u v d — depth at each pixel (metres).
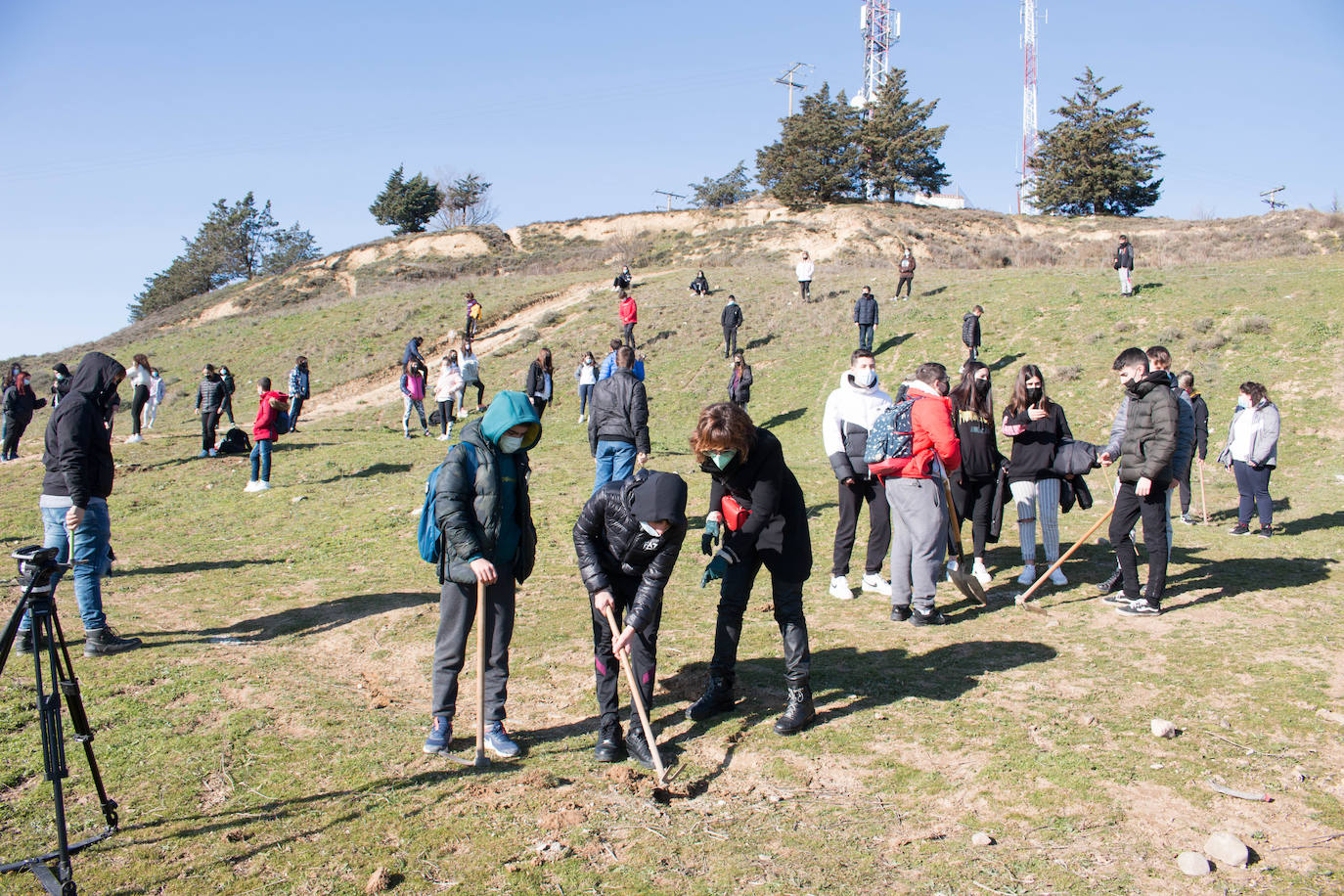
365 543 8.75
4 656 2.96
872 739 4.18
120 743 4.15
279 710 4.59
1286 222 36.59
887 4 63.84
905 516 5.85
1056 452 6.97
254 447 11.80
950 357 19.00
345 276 51.50
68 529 5.26
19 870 3.09
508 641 4.25
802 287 25.97
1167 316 18.59
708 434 4.06
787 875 3.05
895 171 56.69
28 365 34.41
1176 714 4.34
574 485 11.73
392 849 3.25
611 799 3.65
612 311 27.84
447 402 16.58
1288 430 13.62
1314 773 3.69
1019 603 6.38
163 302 75.38
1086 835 3.27
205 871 3.09
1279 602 6.20
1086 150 54.53
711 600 6.74
